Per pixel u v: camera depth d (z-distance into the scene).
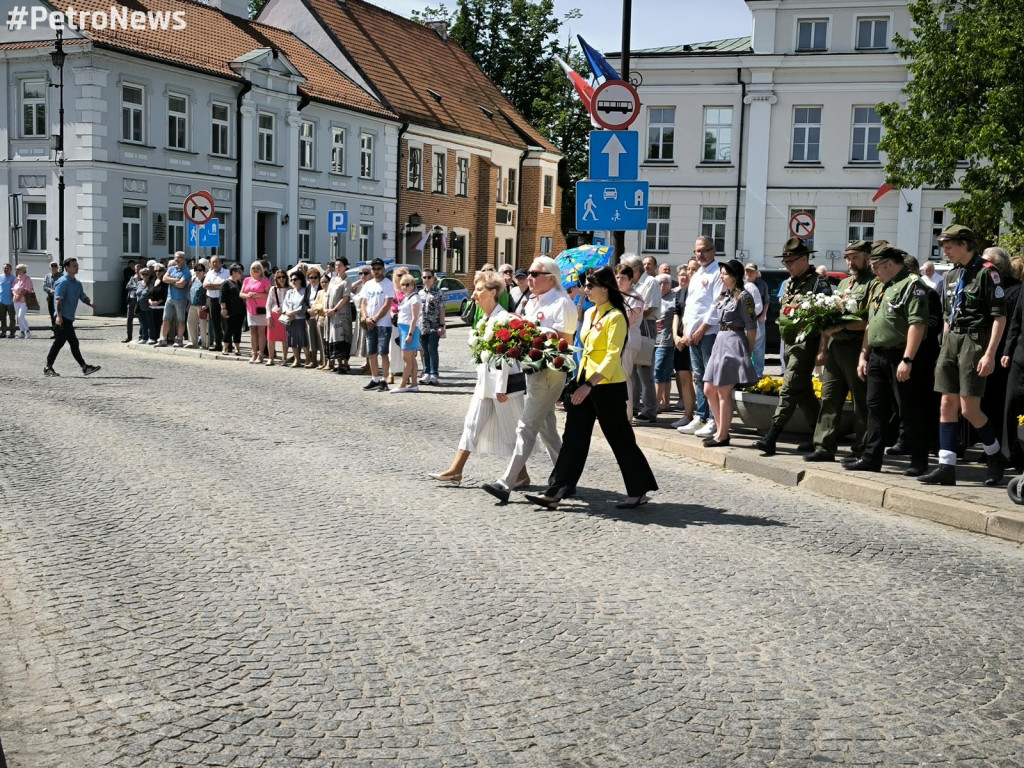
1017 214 27.11
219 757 4.21
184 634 5.62
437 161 53.06
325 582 6.57
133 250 36.44
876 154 35.25
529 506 8.91
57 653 5.33
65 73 34.62
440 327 18.58
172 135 37.47
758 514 8.75
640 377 13.70
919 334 9.61
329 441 12.05
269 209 41.69
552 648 5.46
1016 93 25.62
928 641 5.68
